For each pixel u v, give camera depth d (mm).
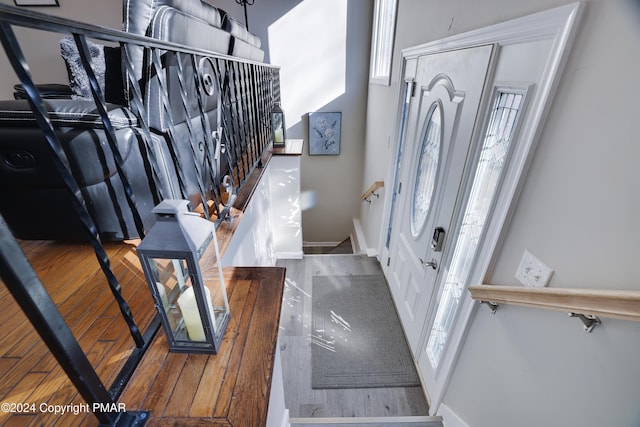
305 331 2469
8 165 1032
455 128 1521
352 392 2008
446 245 1645
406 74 2365
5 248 439
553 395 889
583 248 778
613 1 669
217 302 895
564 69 821
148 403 723
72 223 1239
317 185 4812
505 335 1110
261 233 2549
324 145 4480
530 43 954
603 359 728
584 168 769
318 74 4098
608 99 695
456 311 1460
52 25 533
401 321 2500
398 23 2574
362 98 4219
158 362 816
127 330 951
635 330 649
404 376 2096
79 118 952
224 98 1646
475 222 1413
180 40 1173
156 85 1108
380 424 1623
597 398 750
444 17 1647
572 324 816
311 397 1981
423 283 1991
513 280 1063
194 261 704
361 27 3848
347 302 2762
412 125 2215
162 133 1190
